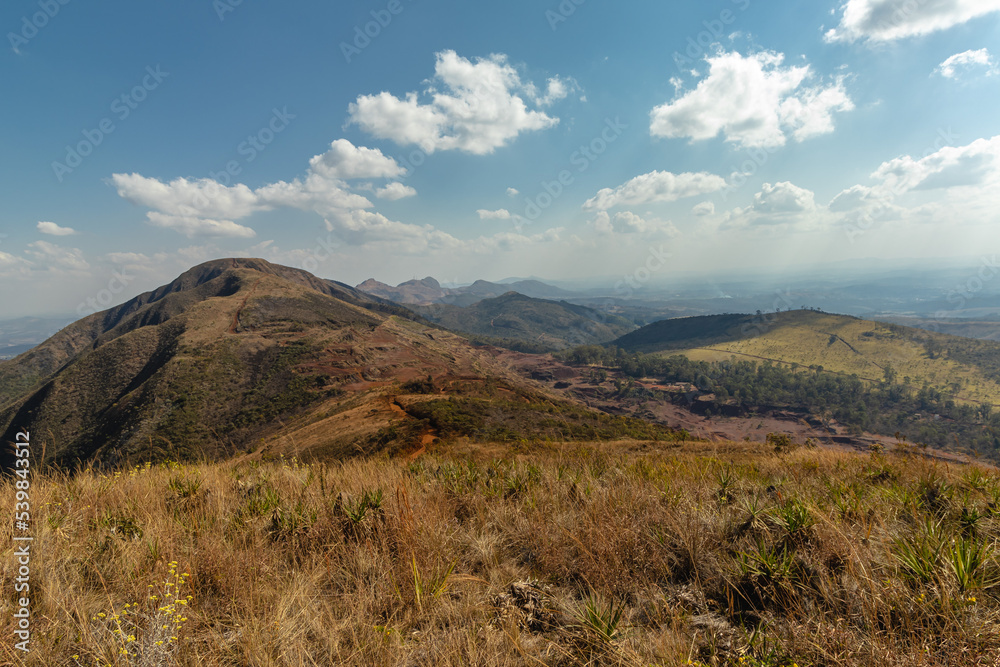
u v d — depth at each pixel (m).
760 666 2.05
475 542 3.62
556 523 3.79
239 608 2.70
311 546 3.57
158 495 4.99
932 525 3.08
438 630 2.56
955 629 2.10
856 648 2.07
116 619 2.35
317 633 2.49
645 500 4.24
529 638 2.38
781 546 3.11
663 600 2.64
